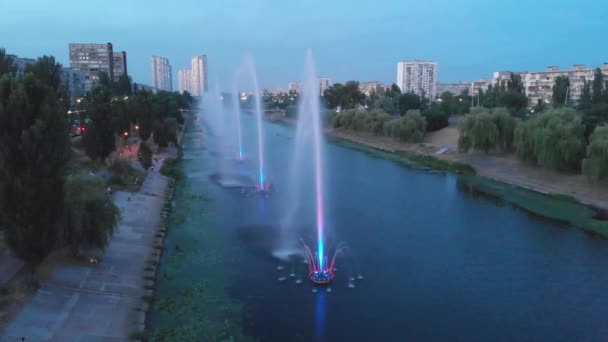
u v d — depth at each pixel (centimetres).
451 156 8069
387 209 4872
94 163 5697
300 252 3500
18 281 2511
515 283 3034
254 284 2933
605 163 4997
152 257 3262
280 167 7456
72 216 2736
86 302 2475
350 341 2319
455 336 2389
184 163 7525
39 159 2303
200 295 2748
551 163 5797
